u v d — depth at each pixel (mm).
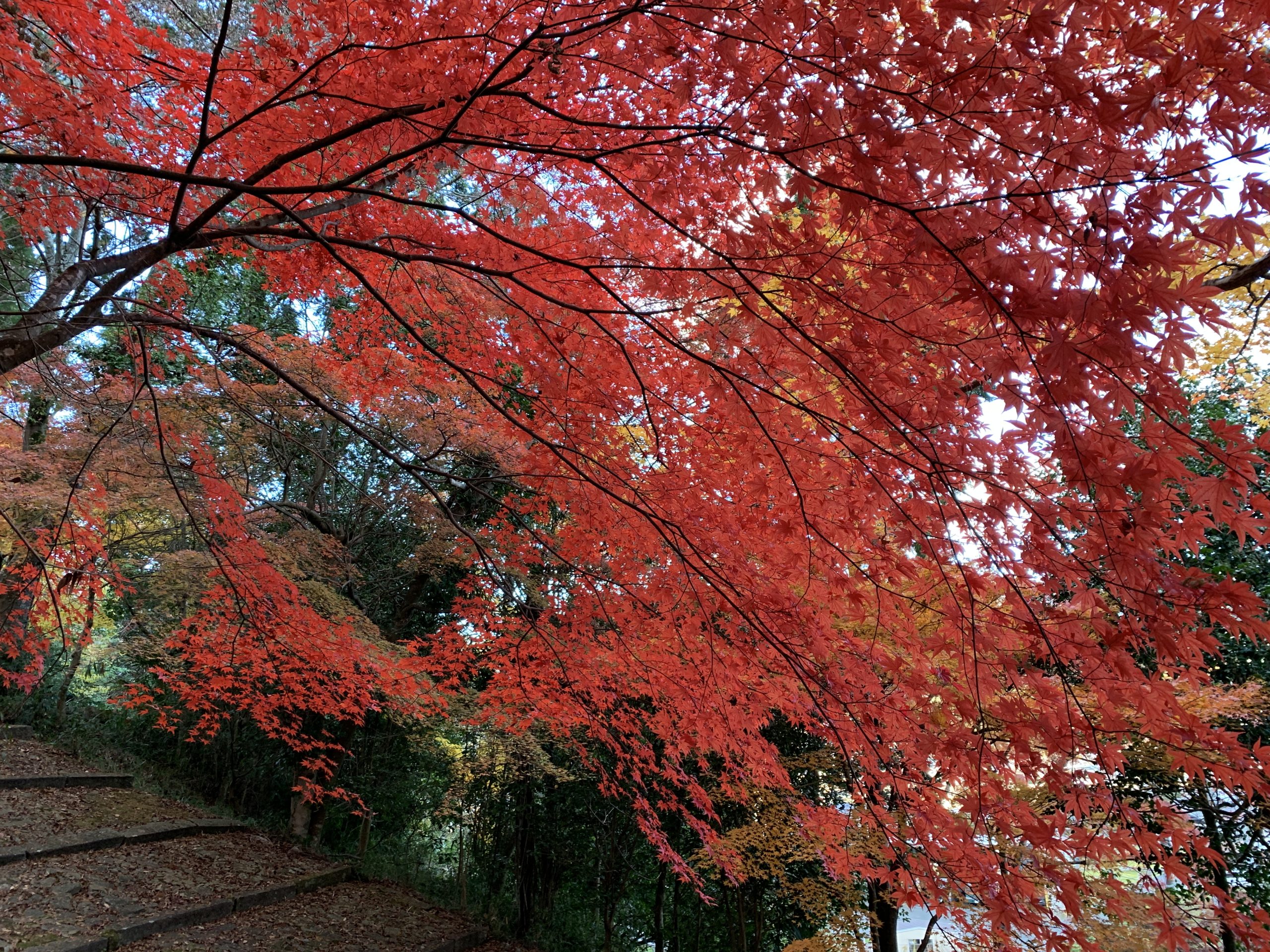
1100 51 1585
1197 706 4879
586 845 9484
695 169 1884
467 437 6105
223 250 3570
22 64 2869
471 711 7727
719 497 2730
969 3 1257
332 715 5949
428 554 8047
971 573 2164
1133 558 1668
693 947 9477
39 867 6133
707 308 2168
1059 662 1931
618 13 1586
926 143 1421
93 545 4840
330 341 5289
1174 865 2047
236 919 6520
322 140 2031
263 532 6750
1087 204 1320
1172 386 1407
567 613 3482
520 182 2875
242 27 5297
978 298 1445
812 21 1347
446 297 3605
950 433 1948
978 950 2527
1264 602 1509
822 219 1884
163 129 3201
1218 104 1295
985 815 2344
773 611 2564
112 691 10125
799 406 1801
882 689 2721
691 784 4055
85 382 5594
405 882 9320
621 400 2875
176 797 9195
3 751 8203
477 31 2262
